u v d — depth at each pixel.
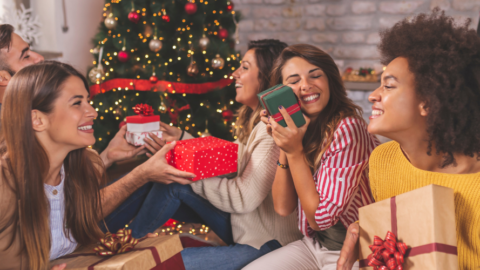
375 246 0.73
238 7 3.69
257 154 1.32
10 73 1.54
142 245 0.91
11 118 0.86
